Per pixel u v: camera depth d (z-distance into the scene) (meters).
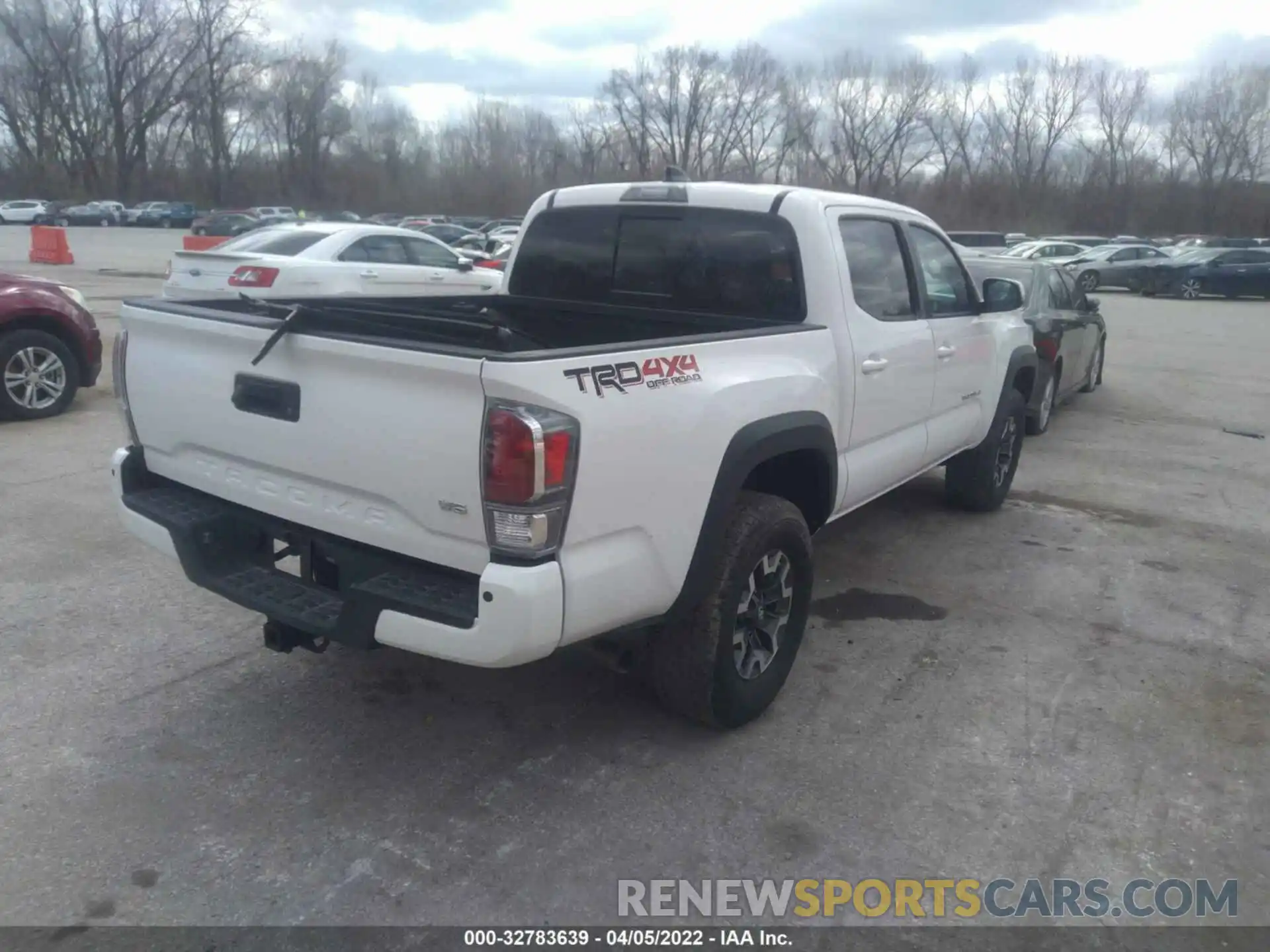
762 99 67.94
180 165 78.25
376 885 3.03
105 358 11.74
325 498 3.34
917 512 6.93
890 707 4.18
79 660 4.34
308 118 78.44
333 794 3.47
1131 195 70.38
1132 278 32.97
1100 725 4.09
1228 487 7.89
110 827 3.24
